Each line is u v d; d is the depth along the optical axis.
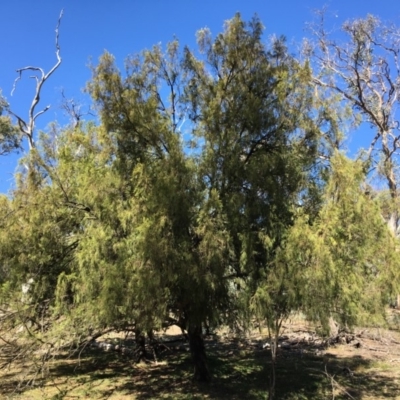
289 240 6.91
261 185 7.77
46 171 9.09
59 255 8.98
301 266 6.80
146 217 7.10
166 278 6.93
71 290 8.03
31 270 8.67
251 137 8.24
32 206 8.60
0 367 9.20
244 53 8.42
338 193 7.21
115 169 7.91
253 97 8.12
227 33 8.55
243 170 7.96
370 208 7.02
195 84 8.78
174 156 7.63
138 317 7.11
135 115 7.92
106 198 7.48
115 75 8.03
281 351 13.80
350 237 6.92
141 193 7.32
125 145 8.14
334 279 6.54
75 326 7.93
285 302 6.94
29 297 8.62
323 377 10.63
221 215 7.51
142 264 6.79
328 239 6.74
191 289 7.22
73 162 8.91
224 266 7.53
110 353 13.73
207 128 8.16
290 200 8.02
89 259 7.15
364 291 6.91
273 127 8.21
